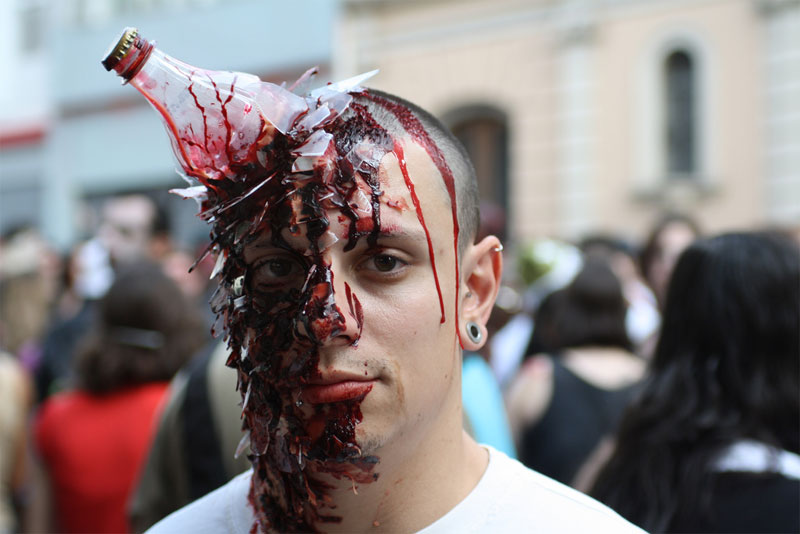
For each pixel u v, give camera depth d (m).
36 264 4.35
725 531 1.35
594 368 2.48
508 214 9.27
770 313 1.48
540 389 2.49
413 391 0.95
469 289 1.11
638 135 8.27
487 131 9.40
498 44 9.01
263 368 0.95
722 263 1.53
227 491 1.15
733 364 1.48
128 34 0.88
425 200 0.98
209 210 0.98
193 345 2.34
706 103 7.92
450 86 9.31
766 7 7.56
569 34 8.53
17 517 2.86
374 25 9.73
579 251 4.23
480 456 1.10
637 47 8.27
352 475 0.96
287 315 0.94
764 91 7.62
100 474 2.22
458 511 1.01
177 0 11.16
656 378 1.56
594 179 8.49
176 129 0.93
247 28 10.59
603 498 1.50
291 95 0.93
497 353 3.61
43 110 12.48
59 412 2.30
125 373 2.26
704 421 1.46
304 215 0.92
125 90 11.76
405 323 0.95
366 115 1.00
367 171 0.94
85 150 12.14
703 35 7.93
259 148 0.93
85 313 3.65
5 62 12.71
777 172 7.56
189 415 1.80
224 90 0.92
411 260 0.96
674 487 1.42
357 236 0.93
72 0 12.09
